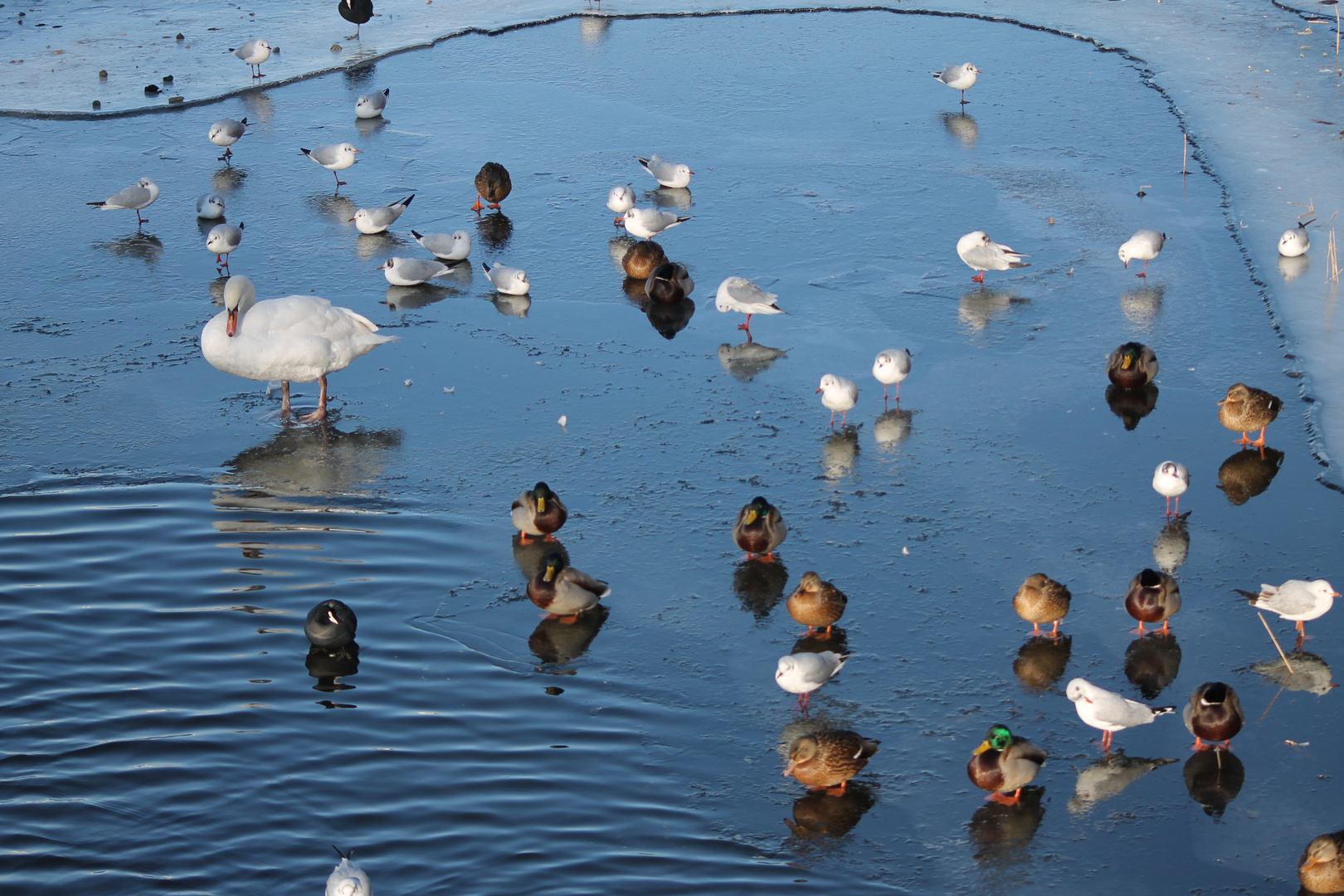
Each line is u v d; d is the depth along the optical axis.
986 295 18.08
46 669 10.71
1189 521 12.70
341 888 7.82
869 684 10.51
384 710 10.27
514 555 12.43
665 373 16.11
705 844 8.88
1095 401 15.13
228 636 11.23
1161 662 10.68
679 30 31.53
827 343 16.83
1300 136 23.34
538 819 9.09
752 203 21.64
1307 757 9.62
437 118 25.88
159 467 13.95
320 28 31.78
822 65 28.89
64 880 8.52
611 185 22.64
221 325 14.50
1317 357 15.81
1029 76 27.80
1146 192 21.48
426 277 18.69
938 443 14.30
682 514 12.98
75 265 19.30
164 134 24.91
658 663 10.85
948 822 9.06
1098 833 8.94
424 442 14.52
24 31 31.64
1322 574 11.77
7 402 15.20
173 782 9.44
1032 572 11.94
